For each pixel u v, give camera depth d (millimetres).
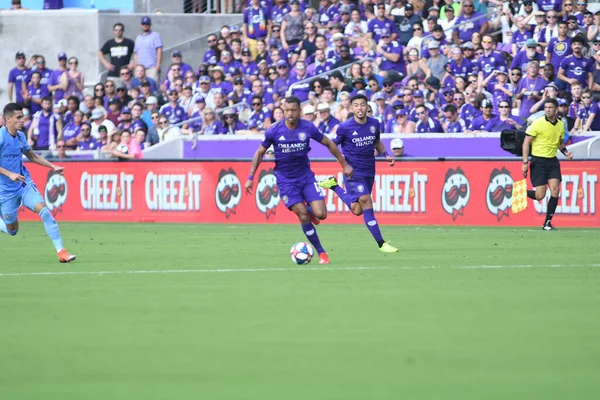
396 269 39375
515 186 60500
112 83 91875
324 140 42875
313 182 42375
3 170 43500
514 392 18812
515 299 30422
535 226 63562
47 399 18547
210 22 106125
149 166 75375
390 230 62469
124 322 26766
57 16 105062
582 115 69750
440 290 32656
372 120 47469
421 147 72500
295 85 81125
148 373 20641
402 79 79688
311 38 87500
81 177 78250
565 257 43781
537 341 23625
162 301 30688
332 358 21922
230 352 22625
